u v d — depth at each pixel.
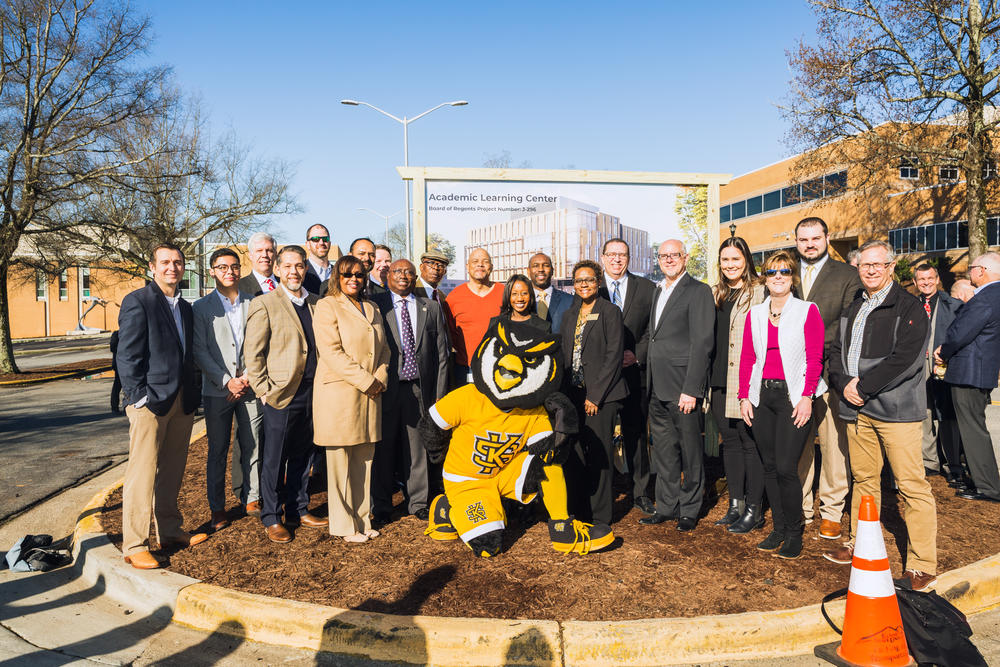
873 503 3.59
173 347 4.67
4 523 6.04
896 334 4.22
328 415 4.87
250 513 5.66
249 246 6.26
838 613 3.76
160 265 4.72
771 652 3.64
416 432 5.61
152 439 4.60
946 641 3.51
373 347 4.96
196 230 26.94
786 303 4.59
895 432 4.21
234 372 5.54
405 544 4.93
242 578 4.33
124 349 4.50
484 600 3.97
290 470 5.38
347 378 4.81
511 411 4.69
